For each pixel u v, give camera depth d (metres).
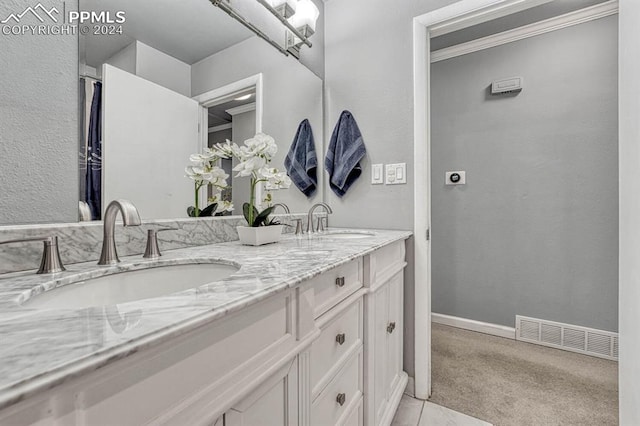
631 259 0.84
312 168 1.69
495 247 2.13
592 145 1.83
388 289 1.21
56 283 0.53
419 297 1.46
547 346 1.95
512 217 2.07
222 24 1.16
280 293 0.54
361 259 0.98
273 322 0.52
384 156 1.59
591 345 1.83
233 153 1.10
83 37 0.75
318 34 1.76
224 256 0.77
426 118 1.48
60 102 0.70
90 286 0.60
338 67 1.75
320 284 0.72
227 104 1.17
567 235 1.90
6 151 0.61
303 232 1.55
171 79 0.98
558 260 1.93
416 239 1.48
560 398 1.42
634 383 0.82
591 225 1.83
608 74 1.78
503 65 2.07
